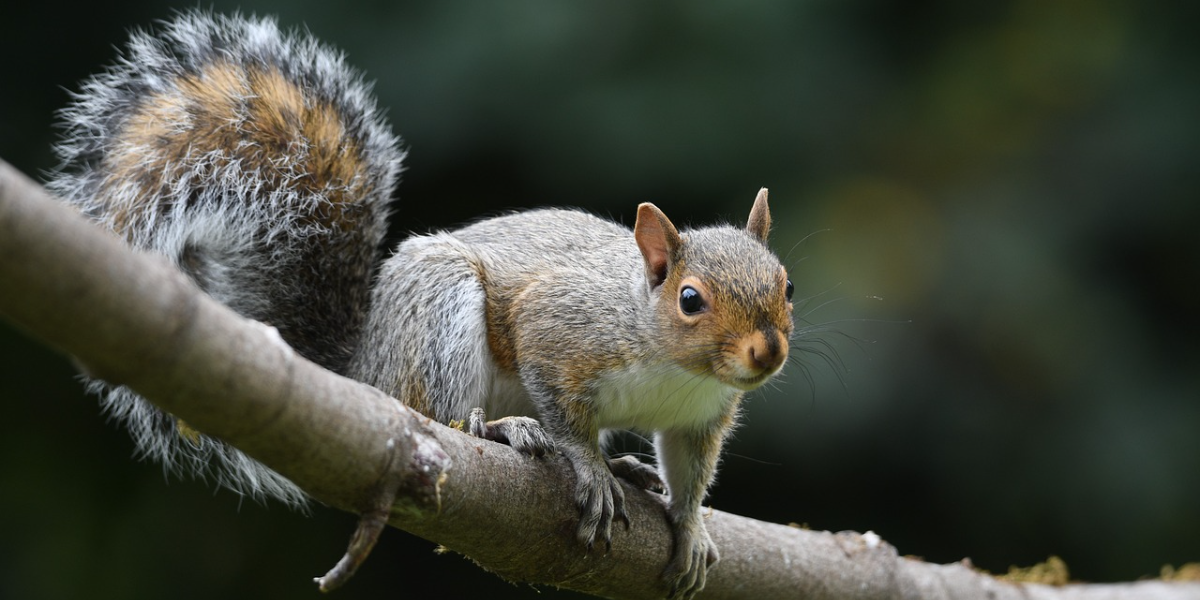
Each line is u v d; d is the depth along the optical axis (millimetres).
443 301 6867
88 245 3518
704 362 6461
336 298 7586
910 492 12117
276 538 12562
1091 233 12773
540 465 5957
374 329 7141
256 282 7328
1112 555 12000
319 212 7438
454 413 6750
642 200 11953
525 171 11938
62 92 11781
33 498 11805
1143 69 13367
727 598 6914
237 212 6961
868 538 7738
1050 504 11961
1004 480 11977
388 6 11703
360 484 4648
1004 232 12344
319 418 4379
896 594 7598
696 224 12125
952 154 12836
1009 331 11945
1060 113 13320
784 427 11312
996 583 8281
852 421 11375
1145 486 11781
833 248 11891
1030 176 12852
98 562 11766
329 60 7656
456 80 11523
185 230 6766
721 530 6922
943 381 11867
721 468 11883
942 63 13250
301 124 7395
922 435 11828
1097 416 11977
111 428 12133
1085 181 12945
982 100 13078
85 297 3547
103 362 3746
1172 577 9695
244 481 7465
